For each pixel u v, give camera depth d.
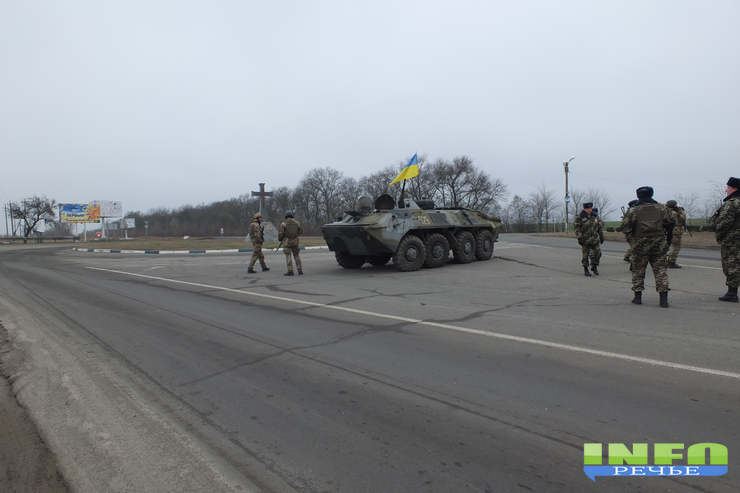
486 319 6.05
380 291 8.59
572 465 2.62
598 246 10.06
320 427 3.16
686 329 5.32
